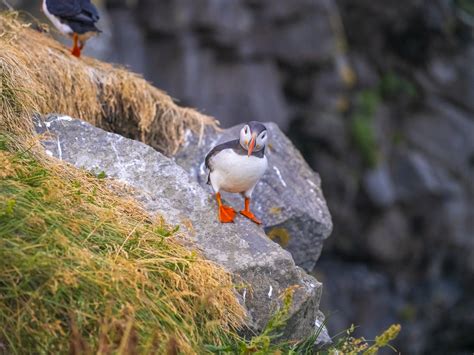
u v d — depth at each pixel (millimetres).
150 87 11188
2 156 7500
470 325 26312
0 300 6434
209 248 8070
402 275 25828
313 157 25500
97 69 11039
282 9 24172
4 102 8469
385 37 27797
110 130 10883
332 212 25016
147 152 8836
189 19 23031
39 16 17828
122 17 23141
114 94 10805
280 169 10703
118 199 8078
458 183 27141
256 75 24156
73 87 10422
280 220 9969
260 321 7848
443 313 25828
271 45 24500
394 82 27562
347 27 27531
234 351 7164
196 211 8406
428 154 27297
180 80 23219
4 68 8797
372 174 25312
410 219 26094
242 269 7910
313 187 11109
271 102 24297
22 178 7535
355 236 25219
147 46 23594
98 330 6527
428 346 25859
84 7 11039
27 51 10164
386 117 27062
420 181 25906
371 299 24406
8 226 6816
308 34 24688
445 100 28141
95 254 7047
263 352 7000
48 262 6602
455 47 28250
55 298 6508
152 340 6199
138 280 6980
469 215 26812
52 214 7117
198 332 7184
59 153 8625
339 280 24281
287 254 8234
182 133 11000
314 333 8523
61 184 7656
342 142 25516
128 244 7414
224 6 23156
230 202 9844
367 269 25297
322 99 25484
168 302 7031
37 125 8852
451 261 26531
